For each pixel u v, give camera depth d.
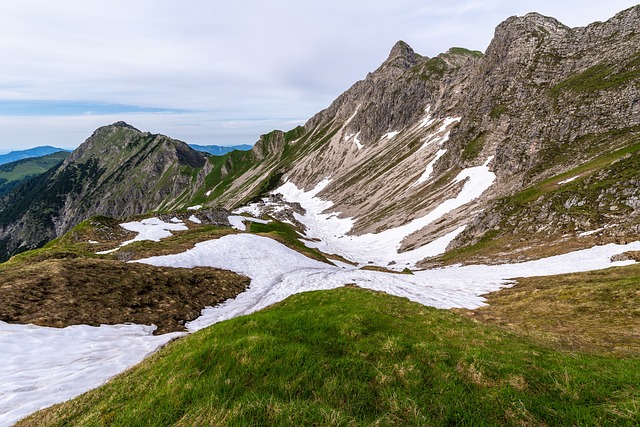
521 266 51.38
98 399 11.25
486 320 25.62
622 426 7.67
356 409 8.67
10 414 11.67
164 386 9.98
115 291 27.41
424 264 78.12
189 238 58.81
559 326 21.69
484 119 139.62
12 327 19.73
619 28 116.00
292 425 7.58
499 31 160.88
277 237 70.00
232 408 8.20
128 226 70.12
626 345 15.80
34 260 43.84
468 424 8.32
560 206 65.31
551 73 125.44
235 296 35.41
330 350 12.14
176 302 29.31
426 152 184.12
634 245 44.28
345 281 44.69
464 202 110.19
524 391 9.53
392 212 141.75
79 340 19.95
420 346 12.26
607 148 79.94
